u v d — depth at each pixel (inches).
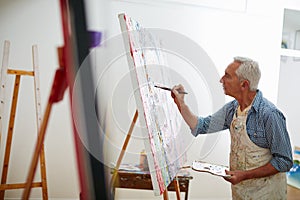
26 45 88.5
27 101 89.4
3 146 88.0
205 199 98.6
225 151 98.5
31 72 72.4
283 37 103.6
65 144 91.2
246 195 60.0
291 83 106.5
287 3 99.2
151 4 92.4
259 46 98.8
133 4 91.0
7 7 87.2
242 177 55.3
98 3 18.9
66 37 15.0
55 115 90.1
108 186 18.4
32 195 90.3
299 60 105.9
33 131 90.1
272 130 54.7
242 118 59.5
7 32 87.5
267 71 99.5
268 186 58.1
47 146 90.5
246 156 59.6
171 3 93.7
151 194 96.3
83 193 16.3
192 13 95.0
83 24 15.4
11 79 87.7
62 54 15.2
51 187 91.4
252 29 98.1
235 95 60.0
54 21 89.2
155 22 93.2
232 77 58.2
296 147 100.7
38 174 88.7
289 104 107.0
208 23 96.0
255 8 97.7
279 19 98.7
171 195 96.0
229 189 100.1
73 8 15.0
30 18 88.4
